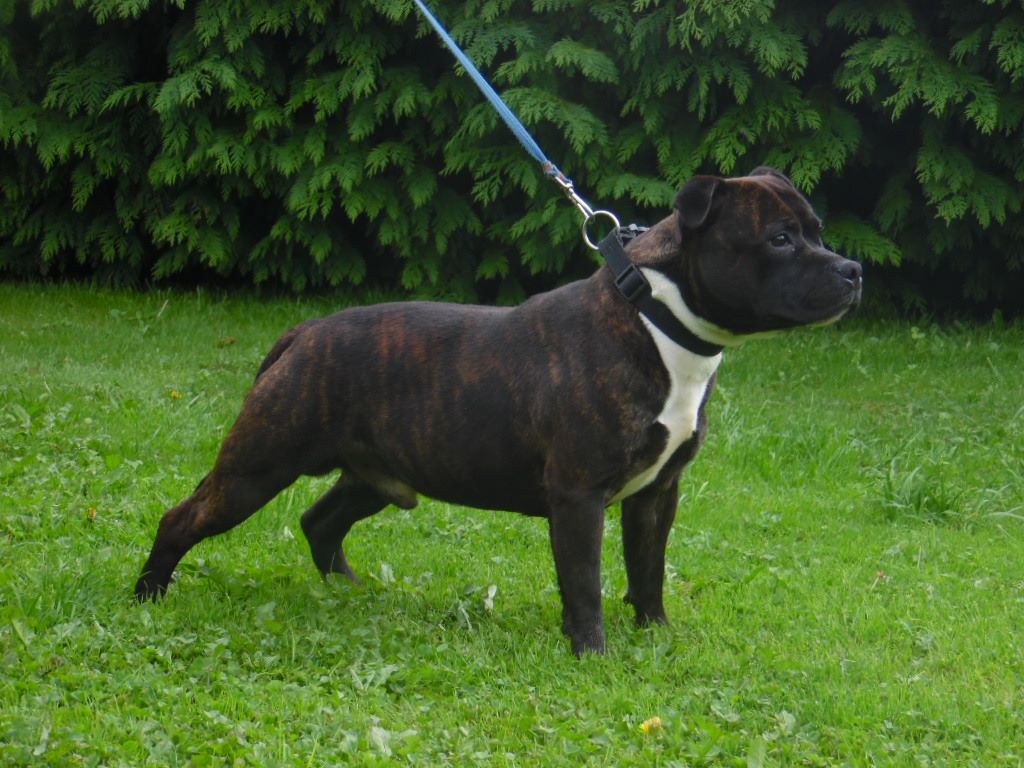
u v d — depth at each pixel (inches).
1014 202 185.5
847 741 102.0
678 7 181.2
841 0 185.8
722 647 112.8
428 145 197.9
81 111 205.2
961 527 135.9
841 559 128.5
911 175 195.3
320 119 190.7
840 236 191.9
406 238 198.8
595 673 107.8
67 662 105.5
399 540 129.2
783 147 186.4
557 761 99.7
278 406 112.0
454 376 110.5
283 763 98.2
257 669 107.5
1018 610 119.0
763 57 177.2
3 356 167.6
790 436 150.0
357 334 112.4
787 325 106.2
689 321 106.7
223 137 195.2
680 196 105.7
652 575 114.5
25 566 118.1
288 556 124.6
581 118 181.3
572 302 109.3
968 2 181.8
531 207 196.1
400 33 194.7
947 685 108.0
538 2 182.7
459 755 99.8
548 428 108.6
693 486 139.8
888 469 144.4
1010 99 181.5
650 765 99.7
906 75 177.5
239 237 210.4
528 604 118.7
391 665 107.2
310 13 189.8
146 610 112.0
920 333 195.6
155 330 189.0
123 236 211.3
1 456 136.5
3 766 96.6
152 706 102.7
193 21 198.5
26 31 209.5
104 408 149.0
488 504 112.3
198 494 114.4
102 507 128.4
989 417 159.6
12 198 210.1
